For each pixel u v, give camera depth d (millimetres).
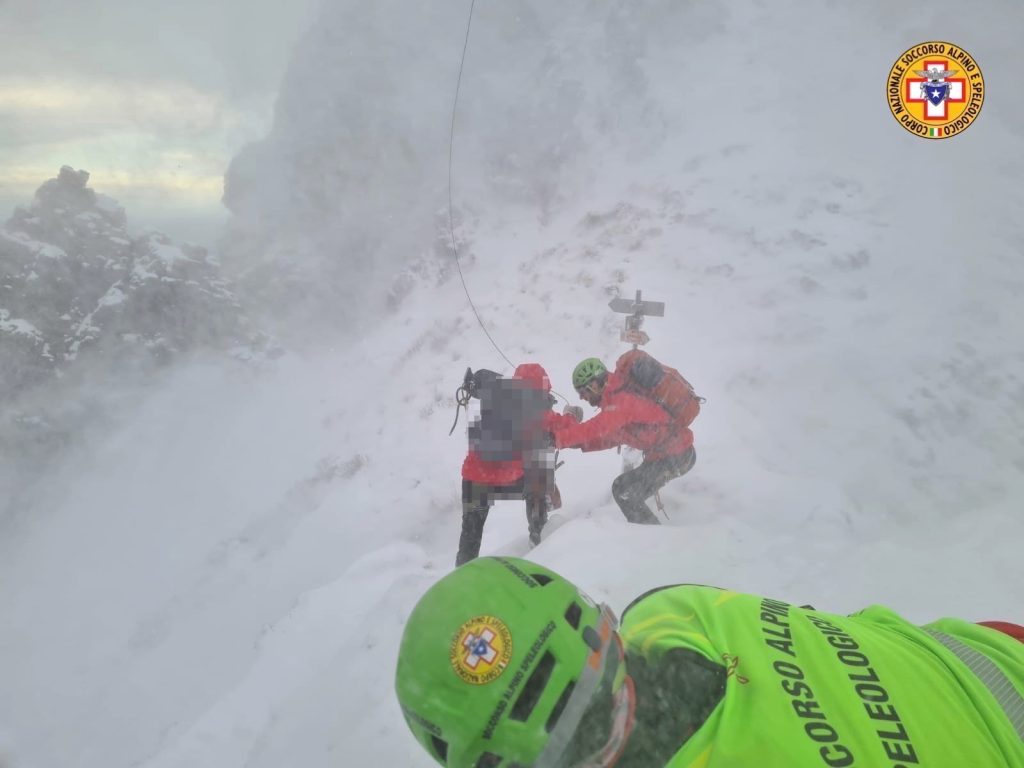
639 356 5023
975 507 6086
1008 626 1367
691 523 5301
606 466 7172
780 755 1063
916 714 1114
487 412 4895
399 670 1078
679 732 1124
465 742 1015
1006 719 1125
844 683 1150
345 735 3285
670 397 4945
